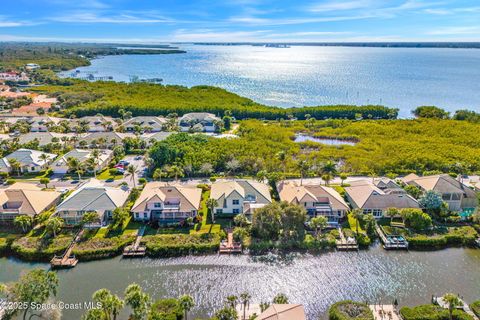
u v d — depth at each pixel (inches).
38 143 4175.7
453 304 1729.8
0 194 2659.9
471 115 5620.1
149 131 5187.0
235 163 3501.5
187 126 5339.6
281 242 2381.9
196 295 1953.7
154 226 2556.6
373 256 2315.5
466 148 4074.8
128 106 6240.2
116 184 3270.2
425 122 5315.0
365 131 4953.3
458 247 2423.7
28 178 3432.6
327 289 2018.9
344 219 2696.9
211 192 2891.2
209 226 2571.4
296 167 3531.0
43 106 6476.4
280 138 4562.0
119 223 2561.5
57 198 2864.2
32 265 2193.7
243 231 2417.6
